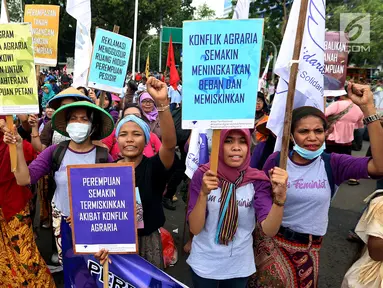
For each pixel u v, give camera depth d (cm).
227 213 211
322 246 427
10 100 223
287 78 248
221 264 214
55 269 355
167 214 525
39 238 422
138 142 231
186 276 357
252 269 222
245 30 181
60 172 263
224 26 182
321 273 369
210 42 184
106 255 209
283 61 248
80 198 205
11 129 228
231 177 214
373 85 1198
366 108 205
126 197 204
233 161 209
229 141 211
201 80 187
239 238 216
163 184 238
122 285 232
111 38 389
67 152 265
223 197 212
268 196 213
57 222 271
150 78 207
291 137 220
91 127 267
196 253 222
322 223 222
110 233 207
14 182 260
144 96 483
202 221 205
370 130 204
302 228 220
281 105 254
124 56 401
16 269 264
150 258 238
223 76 186
